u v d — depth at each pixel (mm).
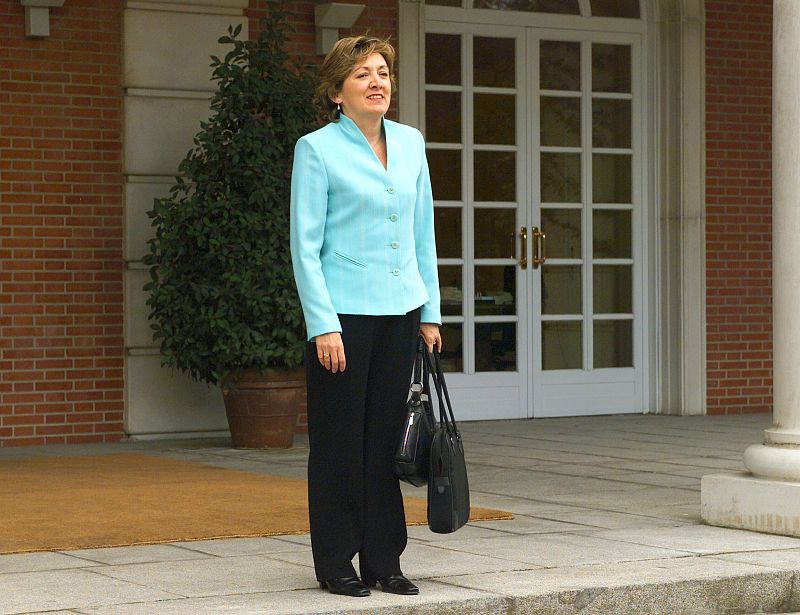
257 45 10398
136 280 10977
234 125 10289
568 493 7840
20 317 10734
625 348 13258
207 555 5801
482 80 12602
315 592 4969
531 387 12766
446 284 12422
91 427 10961
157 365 11078
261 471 8984
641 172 13227
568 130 12961
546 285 12883
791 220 6652
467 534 6359
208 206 10031
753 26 13414
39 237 10789
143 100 10984
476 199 12562
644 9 13203
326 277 4969
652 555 5793
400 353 5004
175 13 11062
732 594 5328
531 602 4906
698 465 9195
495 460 9508
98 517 6883
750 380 13492
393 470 5027
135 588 5039
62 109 10852
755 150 13438
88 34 10938
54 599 4824
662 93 13180
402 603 4750
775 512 6383
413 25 12078
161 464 9352
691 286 13141
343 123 5035
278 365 10242
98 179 10961
